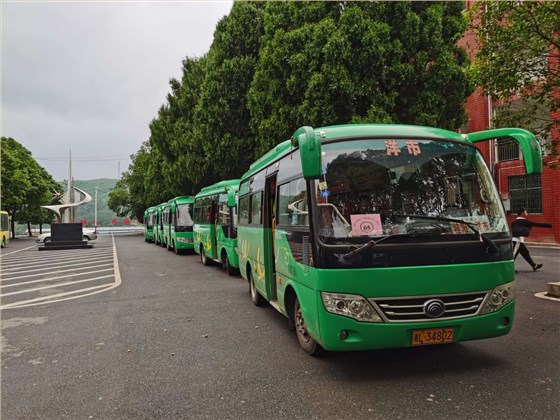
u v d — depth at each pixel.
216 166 17.39
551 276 9.66
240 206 9.40
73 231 27.89
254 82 13.62
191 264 15.80
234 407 3.70
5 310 8.26
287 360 4.83
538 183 17.97
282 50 12.11
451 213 4.28
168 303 8.34
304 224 4.48
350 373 4.36
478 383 3.98
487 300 4.07
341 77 10.91
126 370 4.71
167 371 4.63
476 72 7.19
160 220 29.28
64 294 9.86
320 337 4.03
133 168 54.31
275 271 6.23
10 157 35.47
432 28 11.31
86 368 4.82
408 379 4.14
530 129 7.43
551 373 4.16
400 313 3.87
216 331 6.20
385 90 11.50
